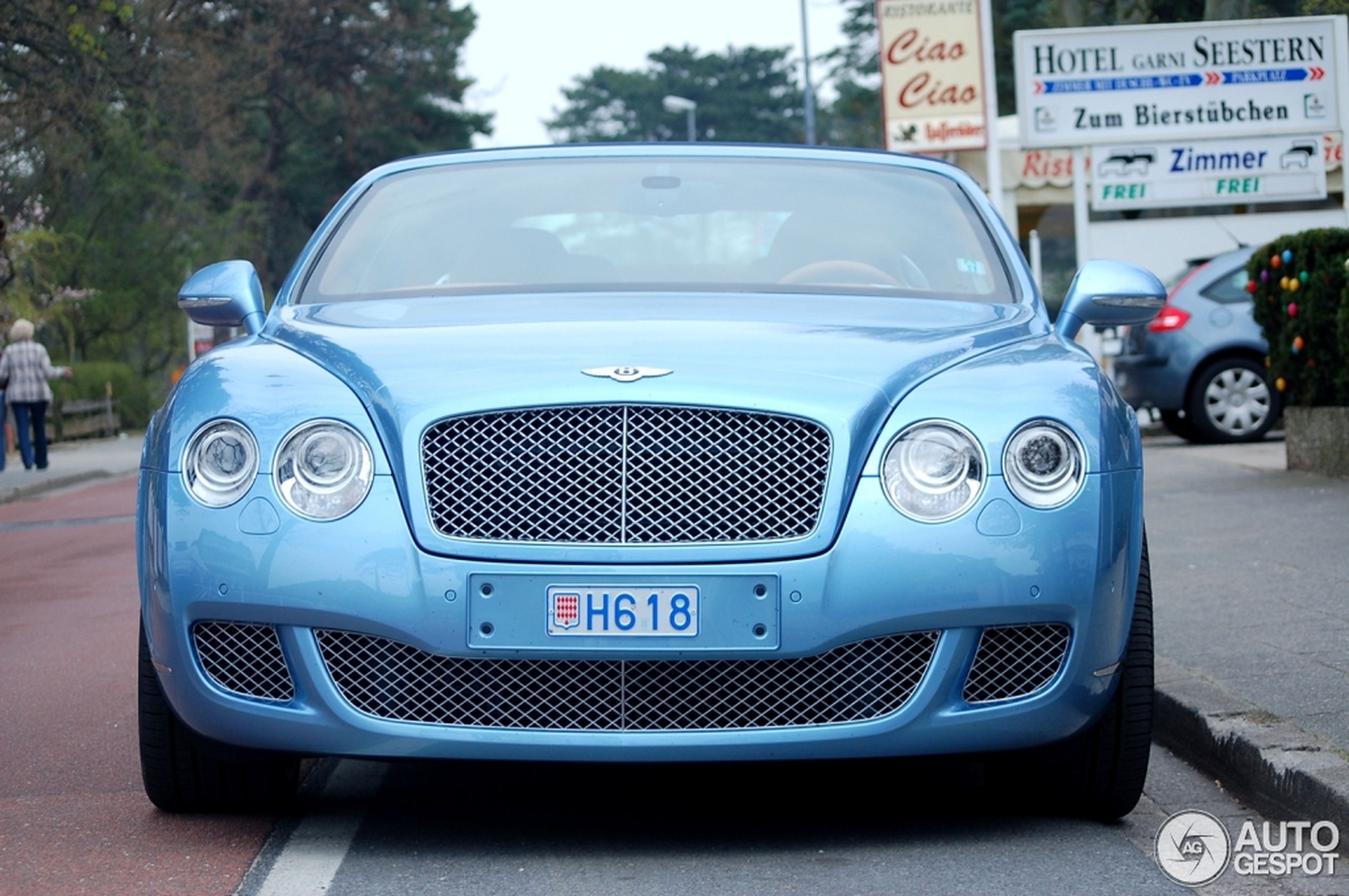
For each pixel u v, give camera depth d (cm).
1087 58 2405
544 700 493
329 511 497
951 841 529
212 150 4488
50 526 1823
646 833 541
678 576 486
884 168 718
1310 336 1455
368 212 693
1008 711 500
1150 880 487
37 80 3197
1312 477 1438
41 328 4322
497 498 493
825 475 494
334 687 498
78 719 747
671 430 494
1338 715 614
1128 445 524
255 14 5097
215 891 481
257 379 527
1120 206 2430
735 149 725
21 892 485
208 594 500
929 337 554
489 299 618
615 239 663
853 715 497
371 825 552
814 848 522
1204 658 727
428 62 6278
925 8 2617
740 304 600
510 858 512
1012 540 495
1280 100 2411
